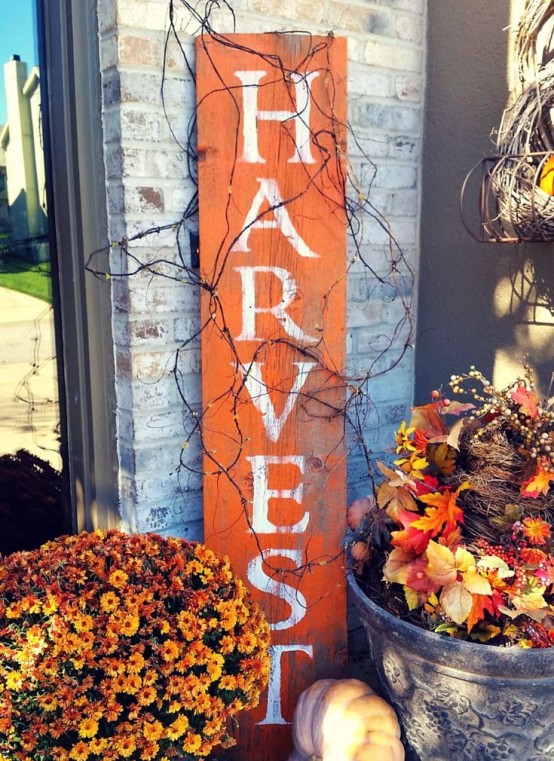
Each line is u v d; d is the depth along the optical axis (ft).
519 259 5.65
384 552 4.96
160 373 5.21
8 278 5.24
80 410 5.48
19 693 3.82
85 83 4.97
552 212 4.53
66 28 4.92
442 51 6.03
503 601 4.17
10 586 4.16
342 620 5.61
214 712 4.10
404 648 4.37
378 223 6.14
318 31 5.52
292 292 5.23
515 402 4.74
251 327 5.22
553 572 4.13
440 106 6.11
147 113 4.87
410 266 6.48
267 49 4.97
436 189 6.25
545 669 3.98
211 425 5.25
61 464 5.65
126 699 3.98
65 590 4.16
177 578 4.36
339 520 5.52
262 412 5.30
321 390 5.38
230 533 5.37
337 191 5.23
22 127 5.15
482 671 4.04
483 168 5.18
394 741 4.56
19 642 3.91
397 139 6.14
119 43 4.69
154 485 5.30
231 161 5.03
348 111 5.76
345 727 4.66
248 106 5.00
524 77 5.02
